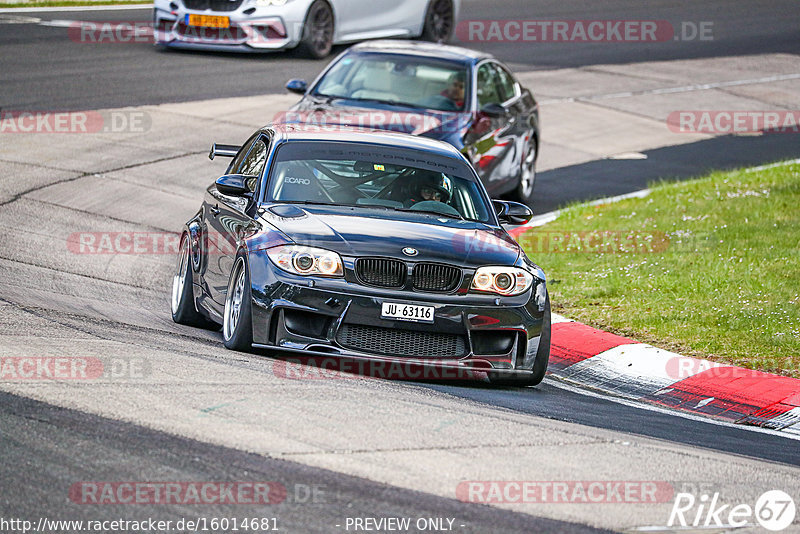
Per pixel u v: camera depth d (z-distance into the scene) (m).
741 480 19.92
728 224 47.34
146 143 54.97
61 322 27.27
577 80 83.56
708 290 37.69
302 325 25.75
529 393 27.16
